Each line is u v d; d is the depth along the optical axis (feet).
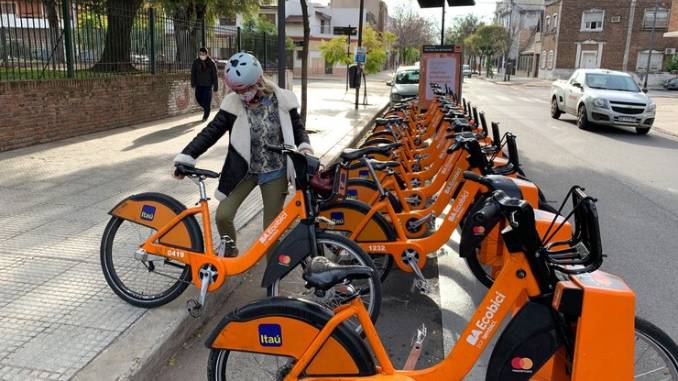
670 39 147.43
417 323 13.52
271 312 8.00
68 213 18.51
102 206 19.38
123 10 39.45
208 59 42.78
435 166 19.97
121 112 38.78
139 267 14.08
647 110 47.67
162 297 12.33
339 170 11.63
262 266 16.39
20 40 30.53
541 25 182.70
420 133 28.40
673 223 21.74
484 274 14.66
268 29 139.64
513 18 215.10
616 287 7.73
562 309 7.66
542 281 8.04
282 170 13.57
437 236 14.12
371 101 71.92
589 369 7.59
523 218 7.88
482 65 273.13
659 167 33.06
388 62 238.27
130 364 10.09
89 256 14.88
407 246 14.02
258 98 13.10
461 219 14.34
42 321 11.51
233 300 14.32
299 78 136.36
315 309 7.97
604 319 7.53
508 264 8.15
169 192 21.49
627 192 26.63
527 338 8.02
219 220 13.38
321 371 7.95
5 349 10.41
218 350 8.40
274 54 76.48
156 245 12.36
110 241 12.61
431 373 8.38
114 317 11.82
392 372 8.05
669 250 18.62
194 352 11.76
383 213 15.25
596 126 52.95
